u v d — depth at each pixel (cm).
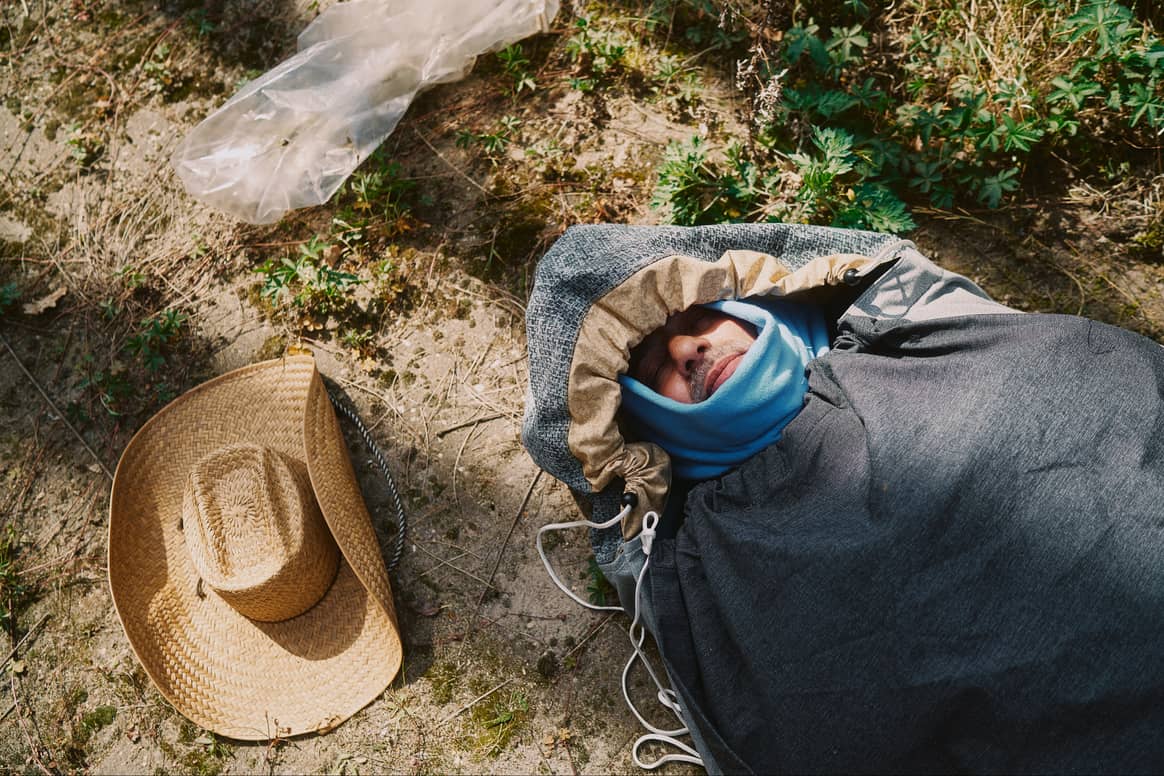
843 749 187
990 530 192
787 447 227
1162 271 266
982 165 281
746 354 232
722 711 206
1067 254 272
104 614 271
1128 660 175
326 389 288
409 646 257
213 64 333
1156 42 264
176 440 262
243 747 250
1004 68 284
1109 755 174
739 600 205
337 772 245
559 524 251
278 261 305
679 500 255
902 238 265
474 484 274
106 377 296
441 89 324
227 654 248
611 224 256
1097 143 280
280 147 296
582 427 238
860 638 189
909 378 218
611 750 241
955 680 181
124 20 343
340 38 300
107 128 329
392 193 305
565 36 323
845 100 285
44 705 262
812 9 312
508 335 288
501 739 245
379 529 272
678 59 313
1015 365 204
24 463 290
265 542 235
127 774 252
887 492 201
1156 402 197
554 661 252
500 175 306
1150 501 186
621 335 236
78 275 312
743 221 287
